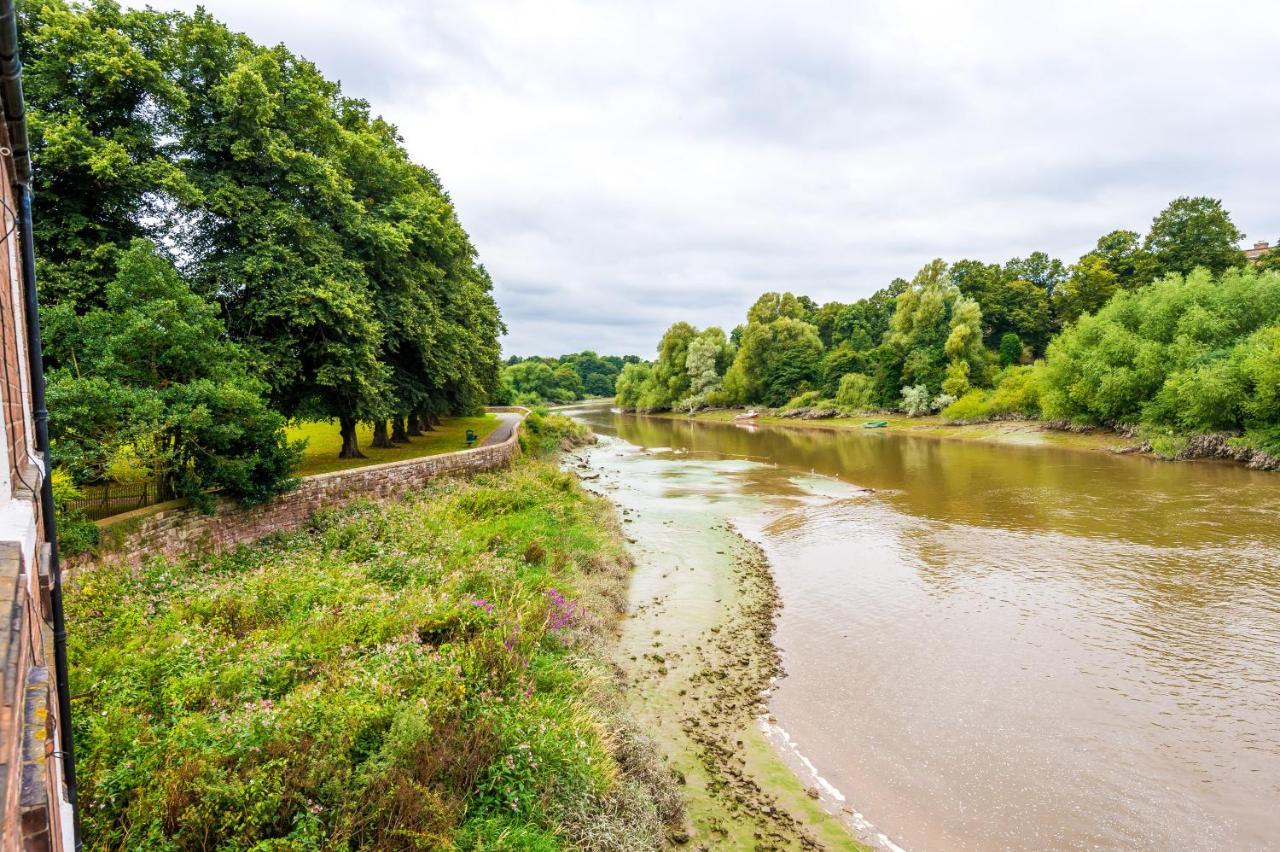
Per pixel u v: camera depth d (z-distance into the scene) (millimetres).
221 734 6188
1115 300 47562
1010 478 32094
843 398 73000
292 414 20062
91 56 14039
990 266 84375
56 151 13242
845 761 9156
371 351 19719
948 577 17016
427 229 25359
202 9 17688
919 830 7816
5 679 2168
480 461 25031
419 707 6984
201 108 17578
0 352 3381
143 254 12820
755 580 17109
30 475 4090
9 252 4172
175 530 12133
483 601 10898
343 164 22969
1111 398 42781
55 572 4629
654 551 19875
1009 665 11984
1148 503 24750
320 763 5953
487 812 6441
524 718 7676
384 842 5449
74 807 4418
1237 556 17844
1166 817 8023
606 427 77688
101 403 10961
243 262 17125
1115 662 12008
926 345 69562
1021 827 7867
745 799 8234
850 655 12438
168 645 8164
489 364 42062
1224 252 57906
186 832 5121
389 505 17484
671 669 11758
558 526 19281
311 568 12234
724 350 97250
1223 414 35031
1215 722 10031
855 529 22609
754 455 46031
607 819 6902
